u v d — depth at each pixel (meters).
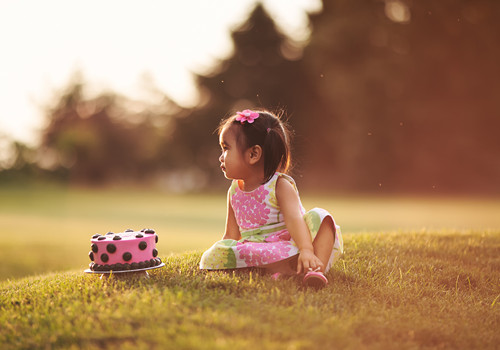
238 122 3.35
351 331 2.36
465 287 3.50
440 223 13.31
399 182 31.98
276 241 3.27
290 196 3.27
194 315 2.42
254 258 3.15
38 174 50.44
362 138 30.59
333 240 3.18
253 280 3.03
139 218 19.61
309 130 41.62
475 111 28.67
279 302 2.68
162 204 29.86
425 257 4.28
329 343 2.21
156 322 2.37
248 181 3.38
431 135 30.09
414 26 28.05
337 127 38.62
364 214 17.50
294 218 3.17
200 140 45.47
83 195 41.03
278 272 3.17
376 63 28.78
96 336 2.28
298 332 2.29
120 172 60.53
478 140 29.62
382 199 28.64
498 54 26.77
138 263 3.13
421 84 28.97
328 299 2.77
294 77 42.31
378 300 2.91
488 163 29.84
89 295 2.89
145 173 60.34
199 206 27.98
